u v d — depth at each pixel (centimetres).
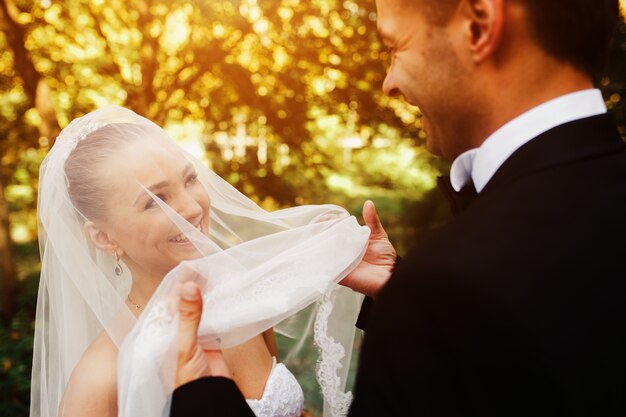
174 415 119
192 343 126
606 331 80
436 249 86
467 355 79
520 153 93
